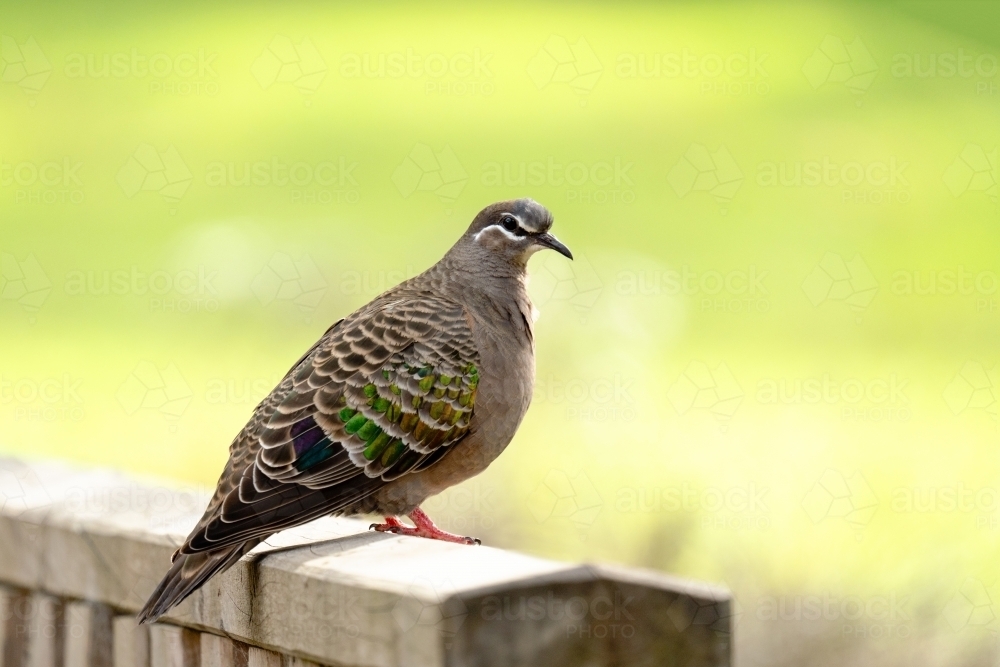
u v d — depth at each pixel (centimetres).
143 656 560
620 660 431
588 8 3142
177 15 2894
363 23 2862
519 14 3019
